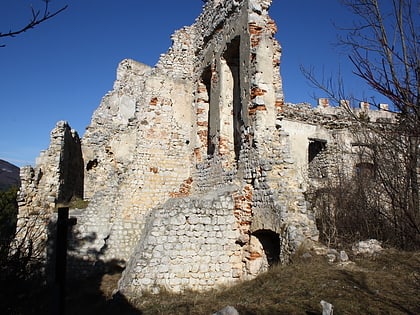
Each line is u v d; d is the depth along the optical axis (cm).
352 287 639
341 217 1073
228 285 926
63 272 471
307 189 1488
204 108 1491
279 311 581
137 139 1443
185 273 945
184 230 973
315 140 1941
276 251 1003
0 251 610
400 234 850
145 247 938
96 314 797
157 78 1522
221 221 1008
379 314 541
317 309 573
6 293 590
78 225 1321
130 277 902
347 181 1303
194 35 1612
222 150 1239
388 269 729
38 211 1407
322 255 805
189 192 1417
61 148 1528
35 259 743
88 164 1962
